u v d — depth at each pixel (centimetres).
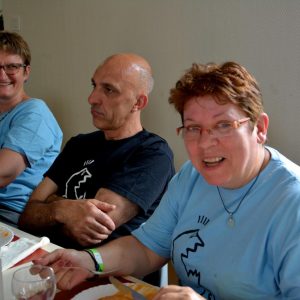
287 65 166
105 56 251
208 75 87
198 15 195
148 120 231
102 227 141
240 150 87
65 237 153
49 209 151
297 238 81
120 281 102
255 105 87
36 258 113
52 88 298
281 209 86
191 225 104
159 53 218
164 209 117
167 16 210
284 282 82
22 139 192
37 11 294
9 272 104
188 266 102
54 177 172
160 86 221
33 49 307
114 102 157
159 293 79
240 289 90
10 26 322
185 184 112
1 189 196
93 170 160
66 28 274
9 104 209
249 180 94
